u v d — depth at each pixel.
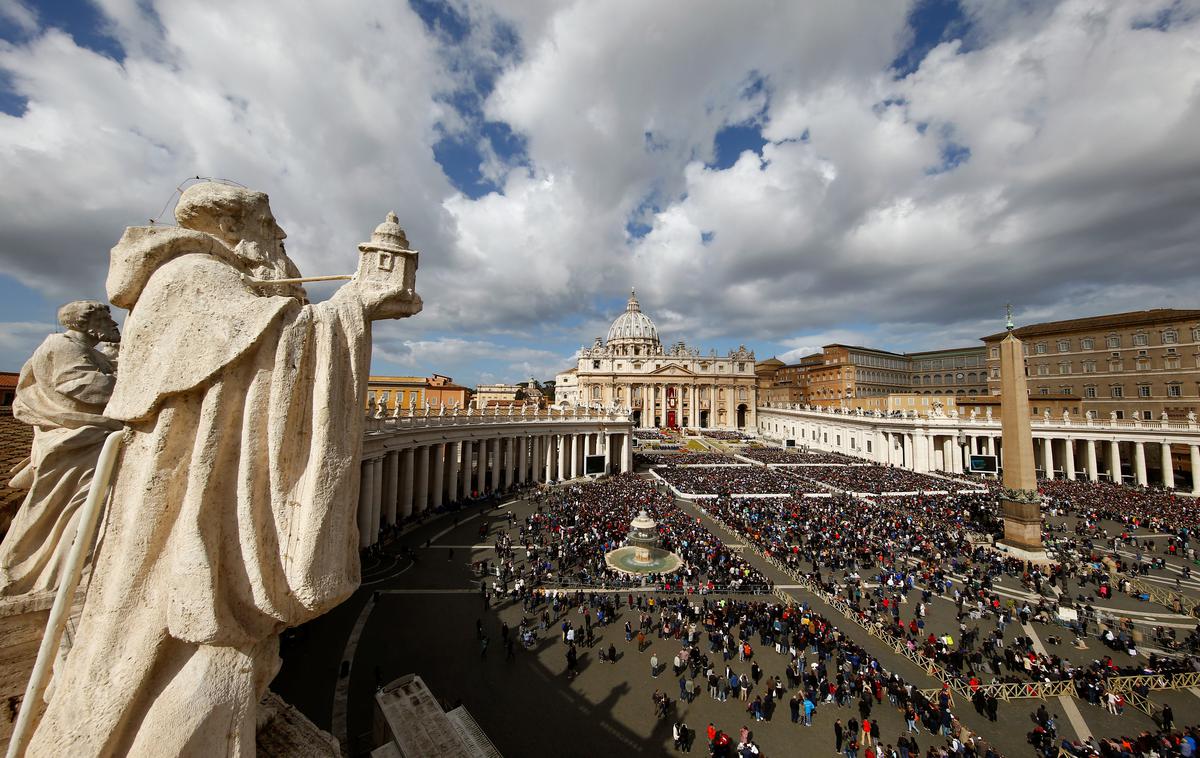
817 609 27.44
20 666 5.78
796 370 147.62
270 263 5.26
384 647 22.25
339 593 4.14
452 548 36.00
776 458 84.69
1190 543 38.66
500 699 19.08
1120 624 25.28
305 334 4.12
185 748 3.42
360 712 17.34
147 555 3.71
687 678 20.75
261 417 3.90
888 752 16.56
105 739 3.45
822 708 19.16
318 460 4.05
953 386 131.75
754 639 24.17
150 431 3.92
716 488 56.91
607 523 41.62
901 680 19.95
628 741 17.16
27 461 7.59
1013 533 36.88
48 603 5.96
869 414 88.94
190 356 3.76
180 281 3.90
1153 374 75.56
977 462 64.62
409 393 79.12
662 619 25.27
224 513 3.85
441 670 20.69
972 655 22.16
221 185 5.04
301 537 3.95
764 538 38.97
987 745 16.88
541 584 29.78
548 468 61.59
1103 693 19.69
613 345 174.50
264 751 4.71
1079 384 84.56
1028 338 92.06
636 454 88.25
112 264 4.22
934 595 29.53
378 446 35.59
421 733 12.21
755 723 18.30
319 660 21.00
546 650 22.55
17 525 6.05
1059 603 27.41
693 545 36.59
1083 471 71.19
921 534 39.75
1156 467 70.38
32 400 6.23
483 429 52.56
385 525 38.38
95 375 6.35
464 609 26.27
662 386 140.75
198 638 3.60
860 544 36.78
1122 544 38.78
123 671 3.56
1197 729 17.61
